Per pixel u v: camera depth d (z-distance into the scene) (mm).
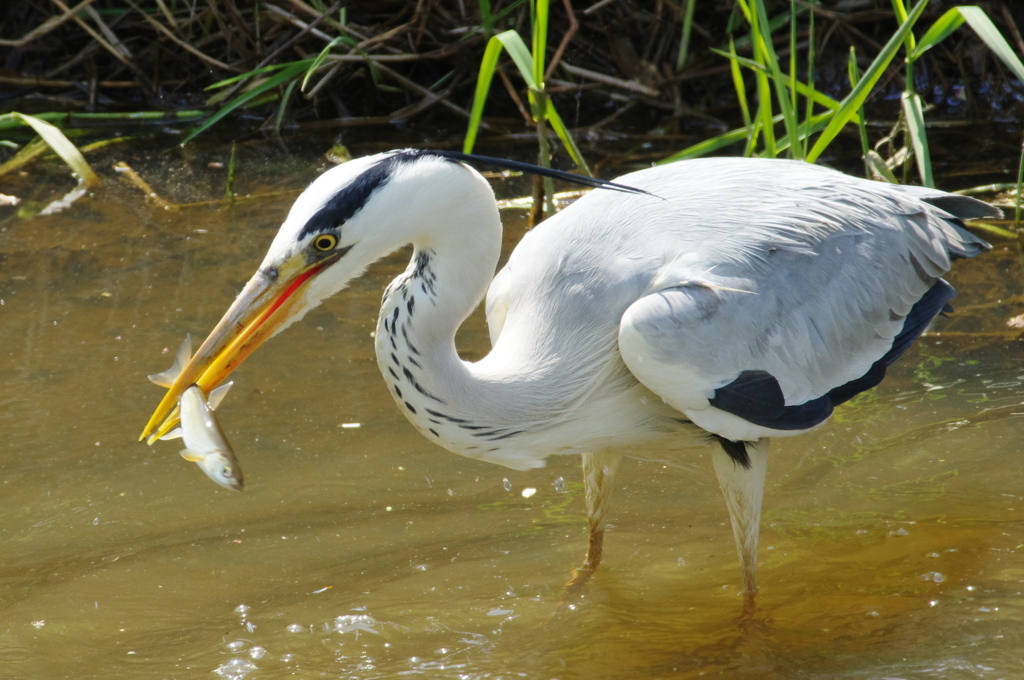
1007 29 15703
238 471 5605
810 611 6809
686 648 6473
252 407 9281
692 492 8406
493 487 8406
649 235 6918
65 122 15359
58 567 7312
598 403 6898
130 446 8680
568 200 12883
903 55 15961
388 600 6988
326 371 9820
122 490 8180
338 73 15797
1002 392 9266
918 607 6723
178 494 8188
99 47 16516
